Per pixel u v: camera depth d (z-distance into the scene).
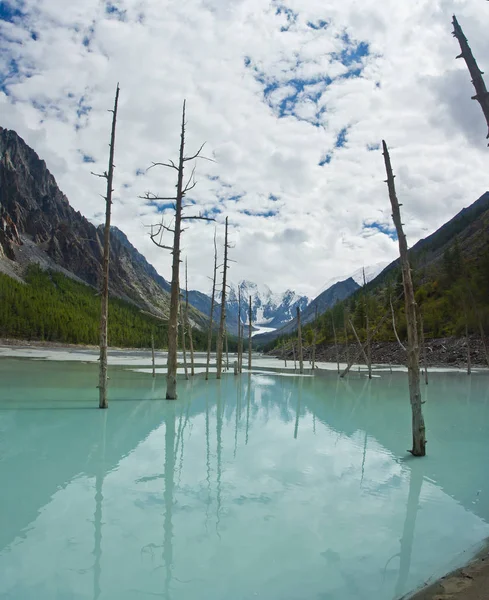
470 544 5.68
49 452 10.07
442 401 23.05
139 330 137.88
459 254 89.69
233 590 4.46
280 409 18.69
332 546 5.54
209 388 27.27
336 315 98.38
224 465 9.25
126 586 4.46
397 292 93.75
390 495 7.59
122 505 6.76
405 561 5.18
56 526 5.93
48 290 143.50
